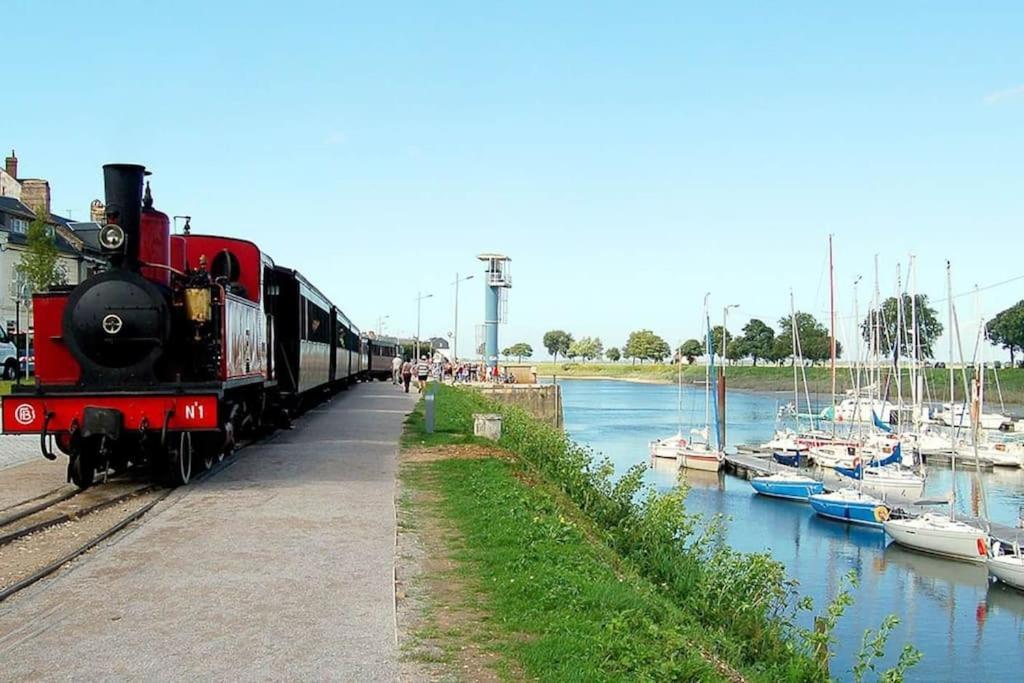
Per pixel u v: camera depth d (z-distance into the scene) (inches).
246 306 643.5
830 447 1873.8
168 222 565.3
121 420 504.4
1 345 1508.4
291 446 768.9
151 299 514.9
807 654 449.1
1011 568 944.3
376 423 1016.2
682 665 253.3
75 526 426.6
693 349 6727.4
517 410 1373.0
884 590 940.6
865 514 1269.7
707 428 2110.0
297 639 271.7
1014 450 1873.8
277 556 373.1
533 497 526.3
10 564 353.7
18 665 247.8
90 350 512.7
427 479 583.8
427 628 283.3
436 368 2920.8
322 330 1253.7
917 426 1785.2
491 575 343.3
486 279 2738.7
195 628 281.0
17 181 2325.3
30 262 1702.8
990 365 2684.5
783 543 1157.1
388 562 363.9
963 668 717.9
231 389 586.9
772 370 5255.9
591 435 2453.2
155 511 469.4
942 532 1084.5
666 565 533.0
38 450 734.5
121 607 301.9
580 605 305.9
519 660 256.2
